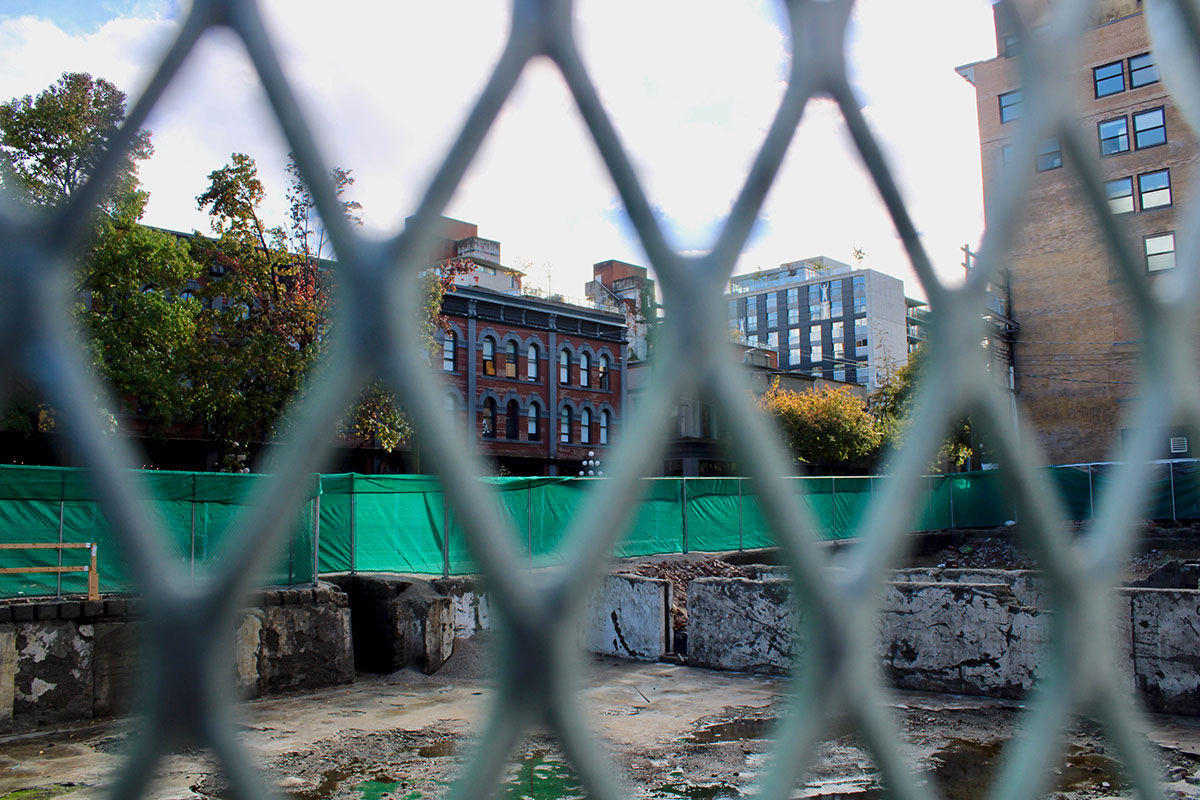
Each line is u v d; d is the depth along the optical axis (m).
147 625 0.59
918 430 0.89
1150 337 1.09
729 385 0.79
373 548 12.85
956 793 5.48
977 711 7.66
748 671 9.87
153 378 18.31
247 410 19.14
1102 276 29.98
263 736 7.62
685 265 0.79
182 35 0.64
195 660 0.60
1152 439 1.08
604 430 37.97
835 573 0.84
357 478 12.70
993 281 0.96
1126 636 7.49
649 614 10.86
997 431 0.95
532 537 13.63
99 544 9.10
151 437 20.56
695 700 8.58
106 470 0.60
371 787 6.07
